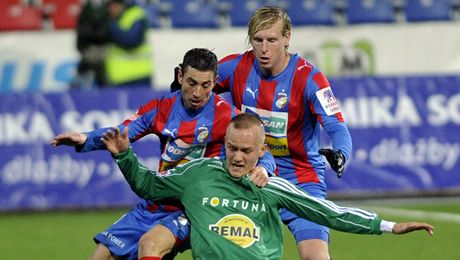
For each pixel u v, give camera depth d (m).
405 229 22.02
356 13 62.19
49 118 50.03
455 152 53.47
